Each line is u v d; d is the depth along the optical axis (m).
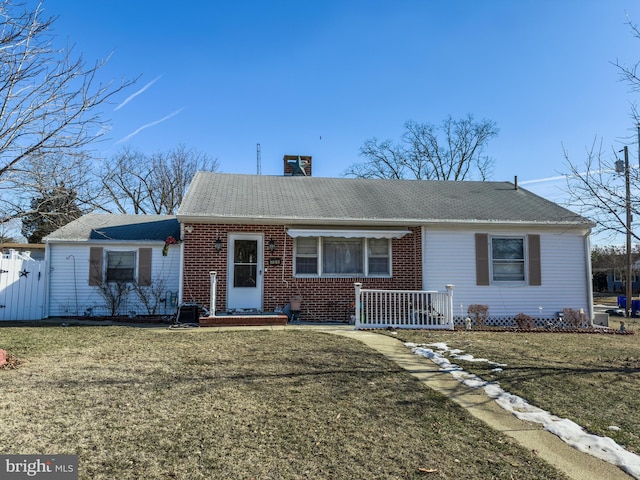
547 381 7.08
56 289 14.98
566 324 14.91
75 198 7.95
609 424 5.36
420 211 15.52
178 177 37.62
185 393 5.97
